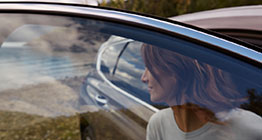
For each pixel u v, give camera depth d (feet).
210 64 4.64
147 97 4.55
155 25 4.85
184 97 4.50
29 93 4.18
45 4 4.93
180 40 4.75
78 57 4.53
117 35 4.75
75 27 4.69
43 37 4.52
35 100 4.16
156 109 4.53
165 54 4.56
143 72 4.57
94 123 4.26
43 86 4.26
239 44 5.01
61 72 4.40
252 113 4.70
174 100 4.52
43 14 4.73
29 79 4.25
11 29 4.51
